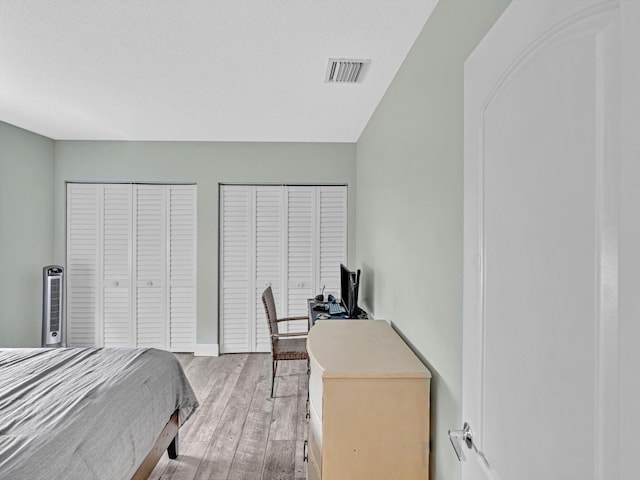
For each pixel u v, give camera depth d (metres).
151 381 2.01
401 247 2.15
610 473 0.49
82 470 1.33
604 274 0.50
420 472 1.51
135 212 4.29
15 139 3.67
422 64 1.78
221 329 4.34
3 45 2.04
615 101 0.49
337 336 2.03
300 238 4.40
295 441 2.58
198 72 2.38
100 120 3.45
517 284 0.73
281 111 3.15
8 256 3.62
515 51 0.74
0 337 3.54
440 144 1.51
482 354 0.91
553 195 0.62
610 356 0.49
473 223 0.96
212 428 2.74
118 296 4.30
